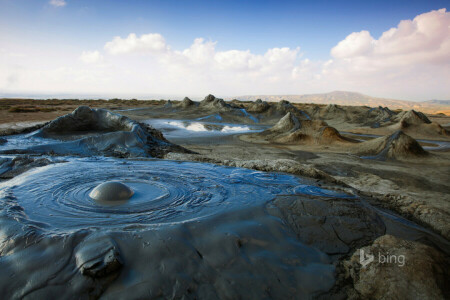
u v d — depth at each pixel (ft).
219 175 15.74
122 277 6.82
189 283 6.85
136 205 10.85
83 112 30.66
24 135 27.66
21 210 9.94
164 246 7.84
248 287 7.01
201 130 76.59
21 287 6.42
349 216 11.05
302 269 7.93
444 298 7.45
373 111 112.68
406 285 7.63
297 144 55.47
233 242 8.43
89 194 11.81
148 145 27.76
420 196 24.02
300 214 10.84
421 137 77.46
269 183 14.57
